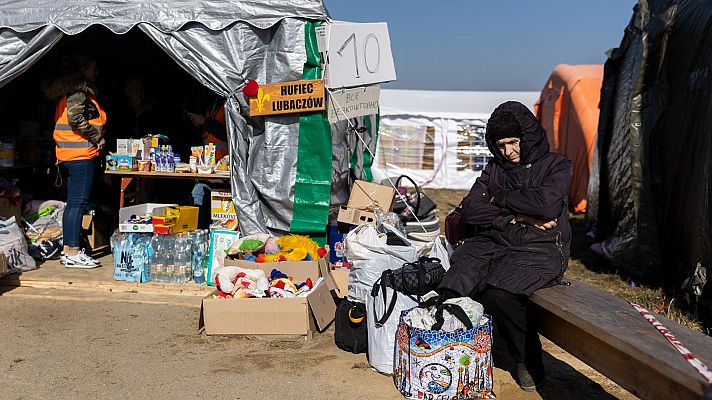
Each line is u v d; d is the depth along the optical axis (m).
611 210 7.72
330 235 5.76
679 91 6.15
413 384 3.53
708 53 5.63
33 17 5.58
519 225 3.74
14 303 5.25
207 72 5.59
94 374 3.91
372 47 6.19
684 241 5.90
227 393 3.67
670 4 6.73
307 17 5.45
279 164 5.66
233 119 5.63
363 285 4.25
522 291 3.50
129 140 6.06
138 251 5.60
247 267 4.98
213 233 5.63
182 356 4.21
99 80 7.61
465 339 3.45
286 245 5.27
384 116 15.45
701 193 5.50
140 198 7.56
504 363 3.88
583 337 3.21
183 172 5.96
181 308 5.22
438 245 4.50
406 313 3.80
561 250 3.69
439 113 15.31
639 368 2.75
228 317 4.55
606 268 7.44
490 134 3.80
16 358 4.13
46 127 7.45
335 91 5.66
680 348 2.51
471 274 3.70
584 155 11.86
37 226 6.54
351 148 6.53
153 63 8.09
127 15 5.56
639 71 6.63
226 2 5.51
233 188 5.70
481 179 4.02
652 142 6.50
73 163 5.98
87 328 4.71
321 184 5.64
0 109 7.21
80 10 5.57
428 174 15.45
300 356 4.24
